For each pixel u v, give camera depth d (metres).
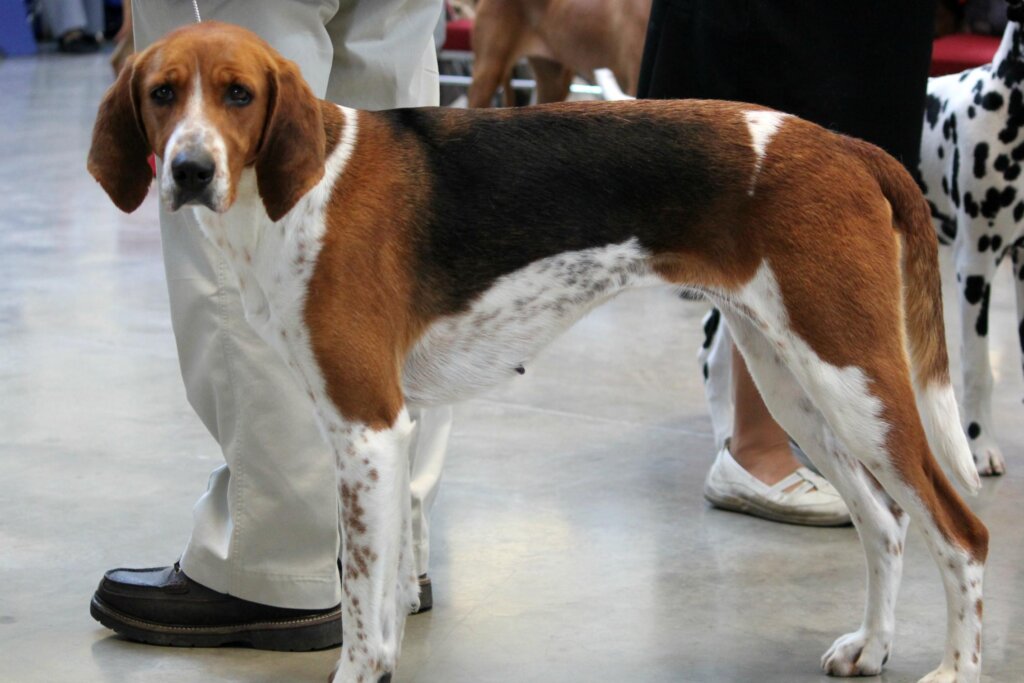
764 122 3.35
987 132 5.30
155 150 3.04
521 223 3.31
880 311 3.26
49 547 4.48
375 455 3.20
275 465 3.60
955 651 3.41
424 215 3.26
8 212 9.96
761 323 3.36
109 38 20.92
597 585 4.23
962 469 3.43
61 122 13.57
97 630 3.91
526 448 5.58
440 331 3.35
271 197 3.04
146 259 8.72
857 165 3.33
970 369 5.32
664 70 4.55
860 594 4.17
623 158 3.32
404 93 3.81
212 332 3.55
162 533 4.61
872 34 4.34
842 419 3.30
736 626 3.94
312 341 3.16
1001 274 8.42
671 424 5.89
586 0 9.84
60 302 7.70
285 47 3.43
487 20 10.34
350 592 3.27
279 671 3.66
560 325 3.43
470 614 4.02
